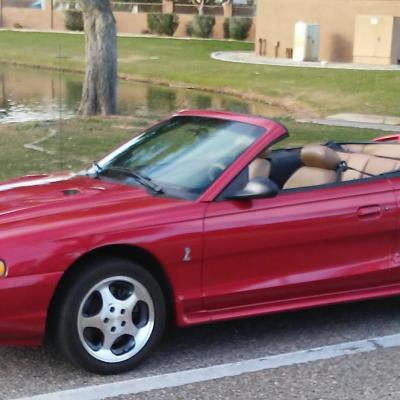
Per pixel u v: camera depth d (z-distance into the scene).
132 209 4.71
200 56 35.69
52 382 4.55
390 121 18.81
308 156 5.74
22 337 4.41
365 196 5.24
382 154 6.45
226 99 25.09
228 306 4.93
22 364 4.81
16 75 31.27
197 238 4.73
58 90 25.89
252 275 4.95
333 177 5.70
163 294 4.80
